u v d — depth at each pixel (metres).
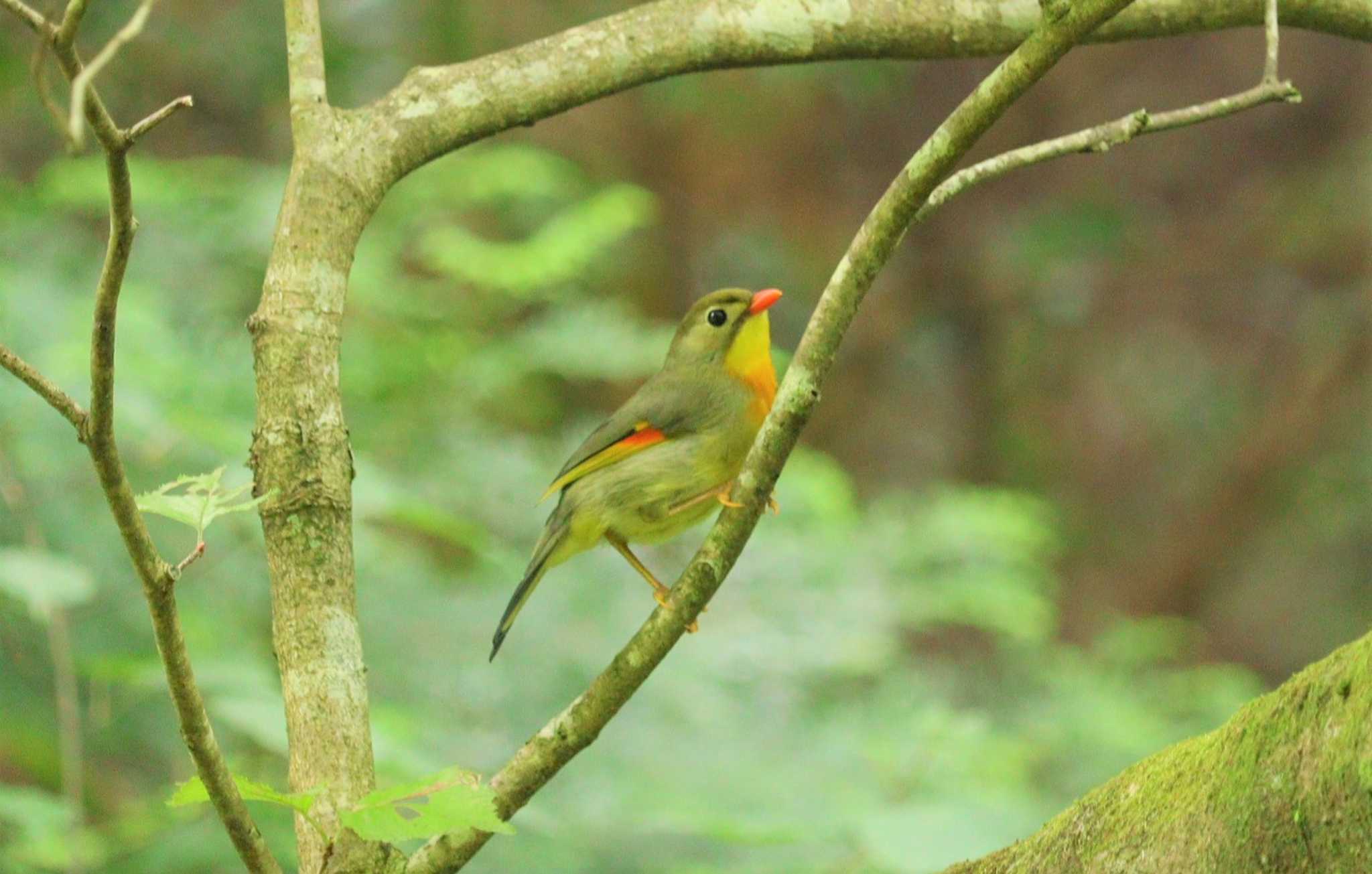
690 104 20.59
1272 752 3.42
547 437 14.80
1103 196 23.77
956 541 12.90
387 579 10.80
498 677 10.34
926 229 24.58
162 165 13.23
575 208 14.01
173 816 9.20
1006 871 4.16
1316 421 24.66
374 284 12.33
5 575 7.74
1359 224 24.50
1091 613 24.12
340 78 16.73
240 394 10.58
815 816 8.92
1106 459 25.17
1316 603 24.59
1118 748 11.72
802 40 5.54
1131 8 5.86
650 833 9.40
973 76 23.66
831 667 11.23
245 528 10.15
